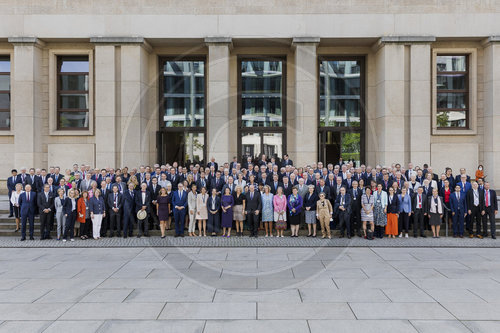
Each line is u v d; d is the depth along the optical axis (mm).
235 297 6902
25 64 18922
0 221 14156
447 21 18781
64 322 5801
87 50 19625
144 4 18625
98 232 12570
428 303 6645
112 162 18609
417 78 18688
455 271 8727
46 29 18766
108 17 18641
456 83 20297
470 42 19703
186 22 18594
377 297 6938
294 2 18594
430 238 12758
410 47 18766
